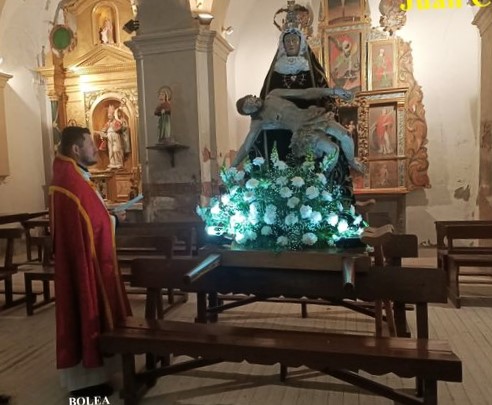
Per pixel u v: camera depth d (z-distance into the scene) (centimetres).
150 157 721
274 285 290
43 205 985
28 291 466
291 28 348
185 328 261
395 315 297
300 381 298
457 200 810
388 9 802
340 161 336
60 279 263
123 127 958
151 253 530
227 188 326
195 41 681
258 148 356
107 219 277
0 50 879
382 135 813
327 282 282
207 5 682
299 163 324
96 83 964
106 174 963
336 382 296
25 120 943
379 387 240
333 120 330
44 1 928
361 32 812
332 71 829
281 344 232
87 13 958
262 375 308
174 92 698
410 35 805
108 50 942
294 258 276
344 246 292
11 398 283
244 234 304
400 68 805
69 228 261
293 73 353
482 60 703
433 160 816
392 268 272
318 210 288
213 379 304
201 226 515
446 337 373
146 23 703
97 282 267
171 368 276
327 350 222
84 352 259
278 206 294
